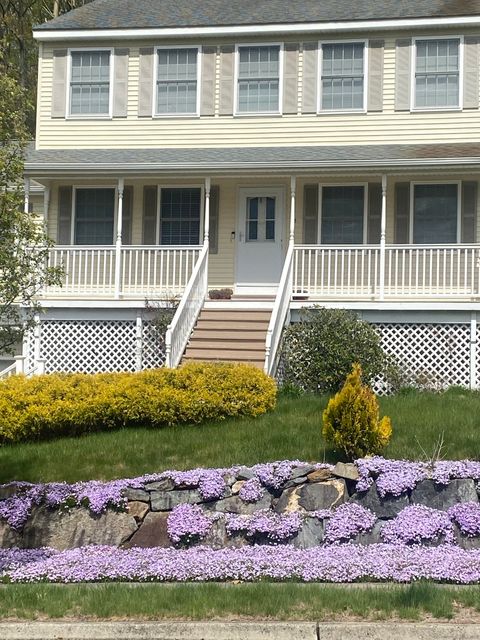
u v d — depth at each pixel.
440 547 10.48
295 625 7.65
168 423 13.76
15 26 33.78
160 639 7.69
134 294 19.30
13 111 12.45
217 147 21.27
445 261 18.28
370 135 20.77
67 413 13.57
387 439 12.02
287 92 21.11
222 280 20.75
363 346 16.25
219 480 11.39
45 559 10.52
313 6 21.95
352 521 10.95
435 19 20.34
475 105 20.42
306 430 13.03
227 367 14.26
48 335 19.02
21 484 11.67
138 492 11.39
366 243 20.25
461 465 11.38
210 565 9.67
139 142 21.59
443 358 18.02
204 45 21.52
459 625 7.59
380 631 7.55
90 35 21.64
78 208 21.38
